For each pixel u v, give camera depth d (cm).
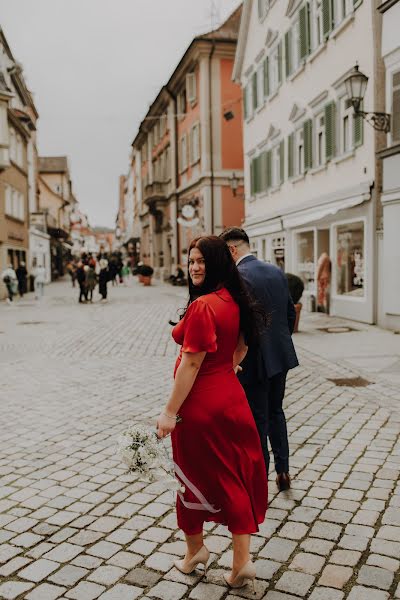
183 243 3644
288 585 298
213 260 285
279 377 402
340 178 1555
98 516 386
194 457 284
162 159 4222
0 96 2694
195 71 3183
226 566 319
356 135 1430
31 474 465
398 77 1242
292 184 1936
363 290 1433
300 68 1794
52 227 5047
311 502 397
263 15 2170
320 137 1716
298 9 1798
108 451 517
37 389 785
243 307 291
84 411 659
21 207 3444
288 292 396
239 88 3077
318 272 1627
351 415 612
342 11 1508
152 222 4784
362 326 1367
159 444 274
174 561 322
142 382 820
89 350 1138
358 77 1222
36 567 321
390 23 1252
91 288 2473
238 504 282
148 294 2905
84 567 321
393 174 1259
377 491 412
